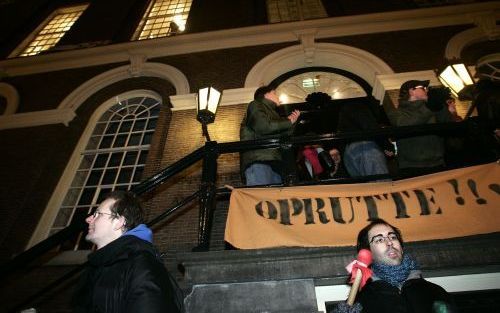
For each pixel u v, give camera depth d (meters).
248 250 2.52
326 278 2.38
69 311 4.66
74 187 6.84
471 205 2.69
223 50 8.38
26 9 12.36
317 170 4.27
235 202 2.91
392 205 2.76
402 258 2.10
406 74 6.75
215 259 2.51
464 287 2.46
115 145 7.48
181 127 6.68
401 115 3.57
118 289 1.64
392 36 7.95
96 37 10.55
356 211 2.74
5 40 10.94
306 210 2.79
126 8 11.59
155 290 1.55
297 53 7.71
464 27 7.85
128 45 8.95
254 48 8.27
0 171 6.79
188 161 3.29
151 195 5.69
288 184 3.05
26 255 2.69
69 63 8.97
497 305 2.44
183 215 5.34
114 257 1.73
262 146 3.34
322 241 2.57
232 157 6.03
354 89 7.38
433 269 2.39
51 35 11.70
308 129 6.48
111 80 8.34
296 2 10.53
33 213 6.20
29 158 6.98
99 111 8.05
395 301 1.88
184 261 2.52
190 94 7.16
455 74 4.96
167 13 11.46
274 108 4.09
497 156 3.08
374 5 9.58
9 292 4.93
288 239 2.62
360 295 2.01
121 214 2.13
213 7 10.64
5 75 9.02
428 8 8.32
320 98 6.74
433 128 3.31
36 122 7.56
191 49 8.53
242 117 6.64
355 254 2.48
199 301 2.35
